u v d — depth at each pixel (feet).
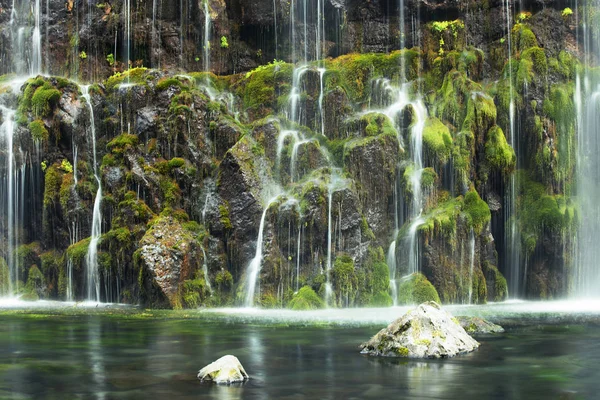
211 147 105.60
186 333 62.59
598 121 110.63
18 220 106.63
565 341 56.29
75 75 126.21
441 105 108.47
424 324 50.78
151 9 123.75
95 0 127.03
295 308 89.56
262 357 48.91
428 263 96.94
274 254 94.07
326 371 43.80
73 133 107.96
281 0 124.77
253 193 97.40
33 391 38.50
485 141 106.01
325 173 100.94
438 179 103.09
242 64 126.21
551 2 117.80
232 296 94.84
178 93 107.76
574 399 36.50
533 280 103.55
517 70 110.11
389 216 102.47
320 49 125.08
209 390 38.55
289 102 112.68
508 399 36.52
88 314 81.46
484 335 60.18
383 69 115.85
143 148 105.50
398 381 40.75
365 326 68.03
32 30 130.72
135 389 38.88
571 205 105.29
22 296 102.37
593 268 105.81
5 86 113.91
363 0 124.77
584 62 116.47
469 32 119.55
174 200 100.83
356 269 95.14
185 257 93.09
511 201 105.50
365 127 106.32
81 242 102.12
